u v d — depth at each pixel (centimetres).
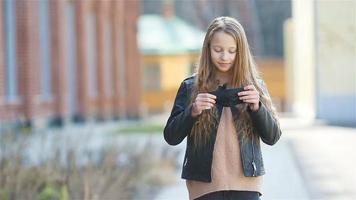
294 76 5262
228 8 7769
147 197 1209
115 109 3944
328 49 3141
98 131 2803
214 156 489
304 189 1257
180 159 1691
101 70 3622
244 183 489
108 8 3803
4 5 2447
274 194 1212
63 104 2875
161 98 6200
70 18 3253
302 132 2619
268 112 483
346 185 1292
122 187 1149
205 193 489
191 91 498
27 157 1184
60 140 1448
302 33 4191
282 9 8031
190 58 6212
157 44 6222
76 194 970
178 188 1306
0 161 1058
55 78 2844
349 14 3097
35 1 2567
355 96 3117
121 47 4144
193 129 490
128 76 4244
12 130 1400
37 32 2597
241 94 479
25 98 2494
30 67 2509
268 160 1700
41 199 963
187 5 7875
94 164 1179
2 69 2273
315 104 3188
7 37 2453
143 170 1331
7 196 916
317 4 3122
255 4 8031
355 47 3105
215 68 495
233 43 483
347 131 2627
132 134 2609
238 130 489
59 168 1112
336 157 1739
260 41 7950
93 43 3591
